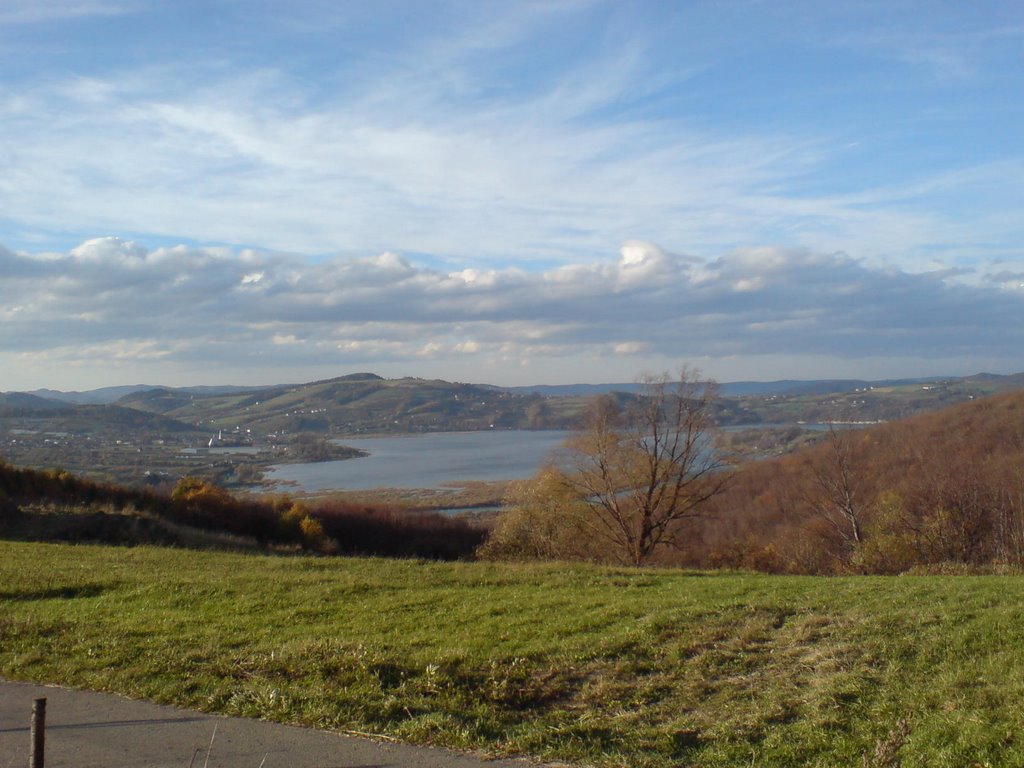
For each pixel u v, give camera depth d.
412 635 9.91
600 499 31.55
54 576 14.73
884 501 28.06
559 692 7.59
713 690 7.45
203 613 11.59
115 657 8.77
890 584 12.81
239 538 30.58
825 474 36.44
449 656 8.51
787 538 31.70
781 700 6.99
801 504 37.06
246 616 11.34
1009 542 24.11
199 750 6.14
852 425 44.91
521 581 15.05
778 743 6.11
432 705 7.12
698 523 37.69
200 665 8.38
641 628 9.70
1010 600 10.23
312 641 9.20
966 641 8.19
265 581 14.45
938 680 7.09
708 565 31.50
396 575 15.90
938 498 26.62
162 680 7.89
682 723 6.63
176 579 14.52
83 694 7.60
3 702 7.40
